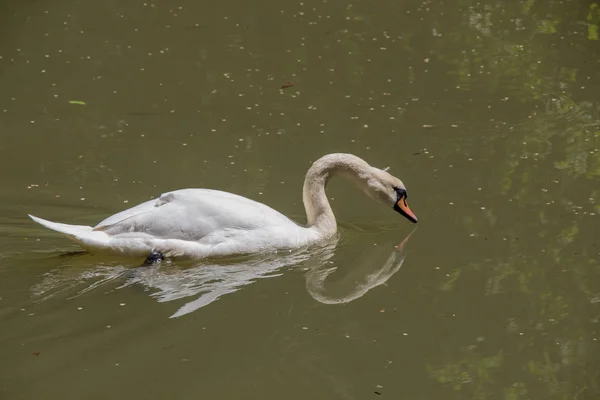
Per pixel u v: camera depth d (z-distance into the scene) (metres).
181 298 12.29
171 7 24.64
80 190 15.28
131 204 14.84
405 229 14.59
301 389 10.36
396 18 24.08
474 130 17.91
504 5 24.98
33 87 19.58
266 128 17.97
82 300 12.06
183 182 15.70
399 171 16.19
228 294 12.50
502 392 10.51
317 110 18.83
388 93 19.72
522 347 11.38
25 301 11.94
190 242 13.27
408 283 12.97
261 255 13.68
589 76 20.59
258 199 15.23
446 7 24.81
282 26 23.45
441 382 10.62
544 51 22.05
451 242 14.04
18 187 15.30
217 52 21.78
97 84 19.86
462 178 15.92
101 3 24.80
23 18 23.48
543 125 18.09
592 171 16.08
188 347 11.05
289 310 12.13
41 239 13.76
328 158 14.70
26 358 10.64
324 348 11.23
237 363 10.80
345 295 12.65
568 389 10.58
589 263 13.25
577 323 11.88
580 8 24.70
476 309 12.23
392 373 10.77
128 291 12.38
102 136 17.47
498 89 19.97
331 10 24.61
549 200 15.11
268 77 20.48
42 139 17.22
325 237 14.30
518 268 13.22
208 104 19.05
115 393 10.05
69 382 10.20
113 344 11.02
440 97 19.55
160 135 17.59
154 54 21.59
